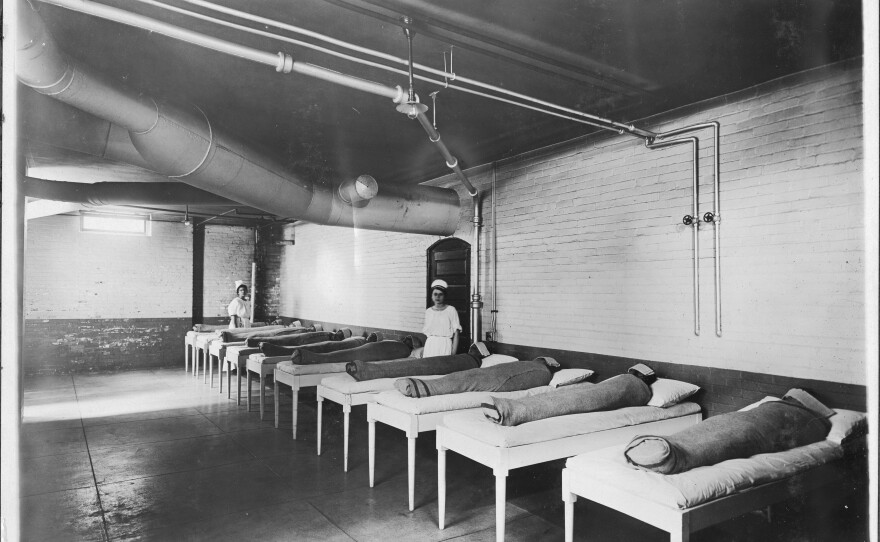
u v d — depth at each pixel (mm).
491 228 6395
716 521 2689
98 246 10922
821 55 3578
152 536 3590
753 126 3996
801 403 3428
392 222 6180
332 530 3686
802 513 3578
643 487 2695
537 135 5621
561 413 3787
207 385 9328
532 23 3283
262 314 12305
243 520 3840
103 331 10938
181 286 11664
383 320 8453
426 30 3299
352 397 4938
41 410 7328
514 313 6059
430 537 3586
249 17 2670
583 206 5277
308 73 2957
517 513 3984
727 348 4125
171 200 6629
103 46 3666
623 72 4031
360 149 6340
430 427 4133
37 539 3537
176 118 3535
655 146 4609
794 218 3762
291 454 5391
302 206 5156
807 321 3691
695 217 4312
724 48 3652
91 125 3908
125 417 6930
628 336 4840
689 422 4164
